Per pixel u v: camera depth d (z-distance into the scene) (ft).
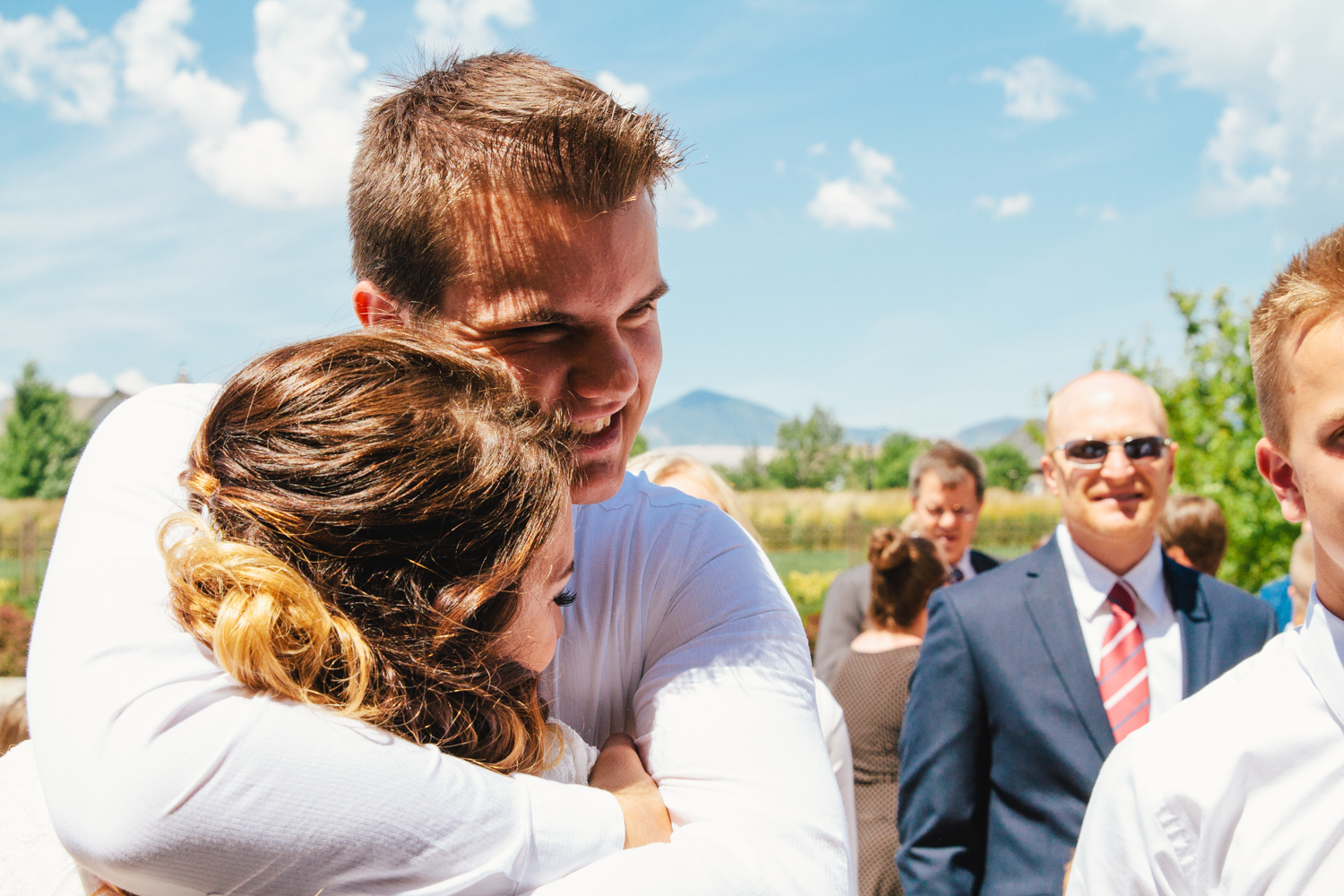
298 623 2.33
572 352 3.07
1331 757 3.60
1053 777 7.31
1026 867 7.24
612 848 2.65
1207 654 7.66
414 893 2.27
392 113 3.13
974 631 7.77
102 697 2.23
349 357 2.68
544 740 2.94
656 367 3.36
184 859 2.12
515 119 2.87
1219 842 3.76
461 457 2.54
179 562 2.40
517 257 2.89
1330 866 3.54
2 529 96.84
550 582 2.81
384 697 2.46
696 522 3.62
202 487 2.57
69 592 2.46
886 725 9.91
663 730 3.05
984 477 15.96
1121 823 4.03
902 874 7.81
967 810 7.61
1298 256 3.69
